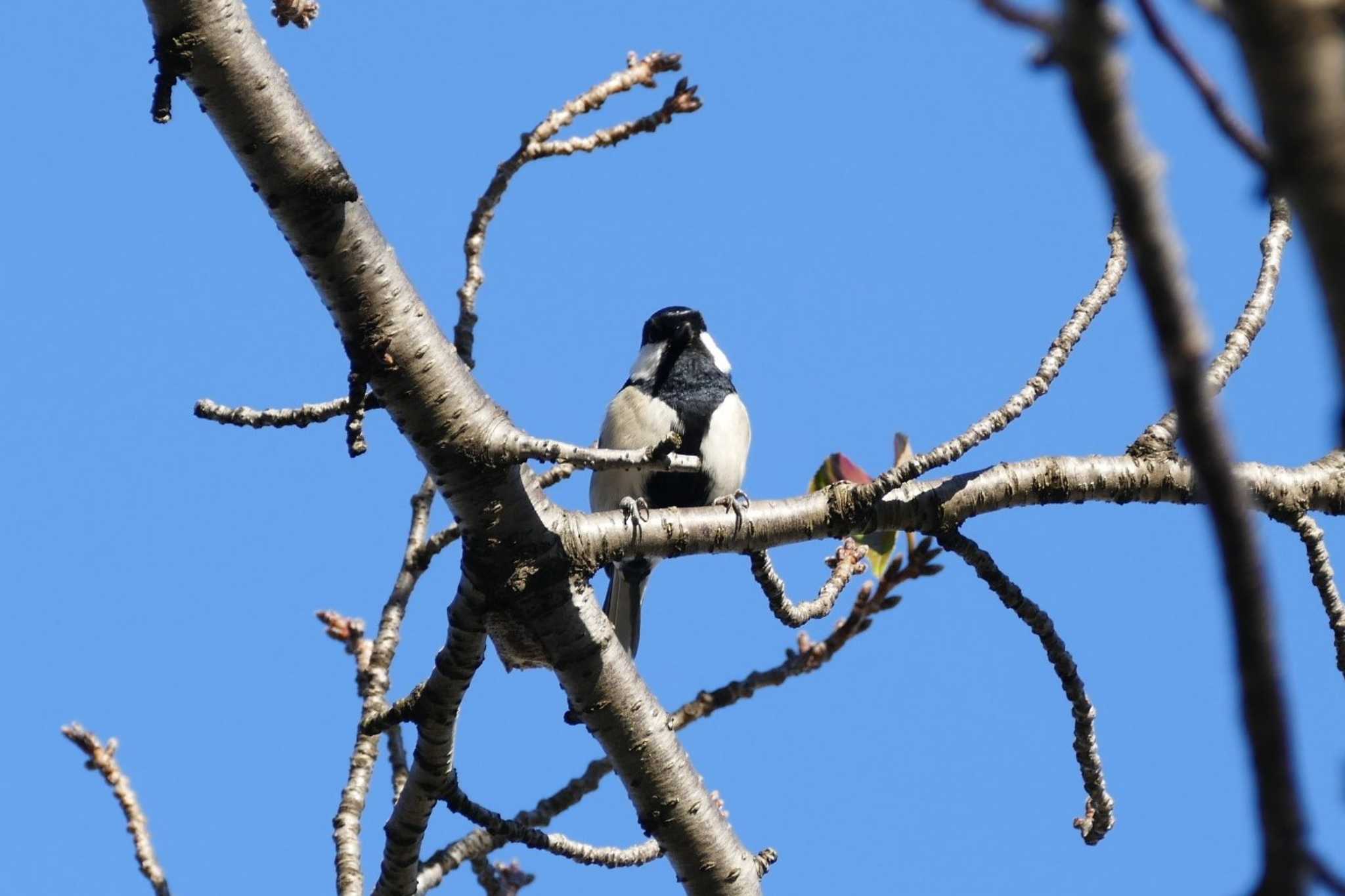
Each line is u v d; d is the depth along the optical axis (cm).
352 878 861
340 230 740
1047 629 868
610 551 819
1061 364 861
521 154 1018
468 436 763
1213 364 870
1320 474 907
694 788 809
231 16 710
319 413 811
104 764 941
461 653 800
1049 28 239
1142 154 239
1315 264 235
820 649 995
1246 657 257
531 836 840
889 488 857
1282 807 256
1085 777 855
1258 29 233
